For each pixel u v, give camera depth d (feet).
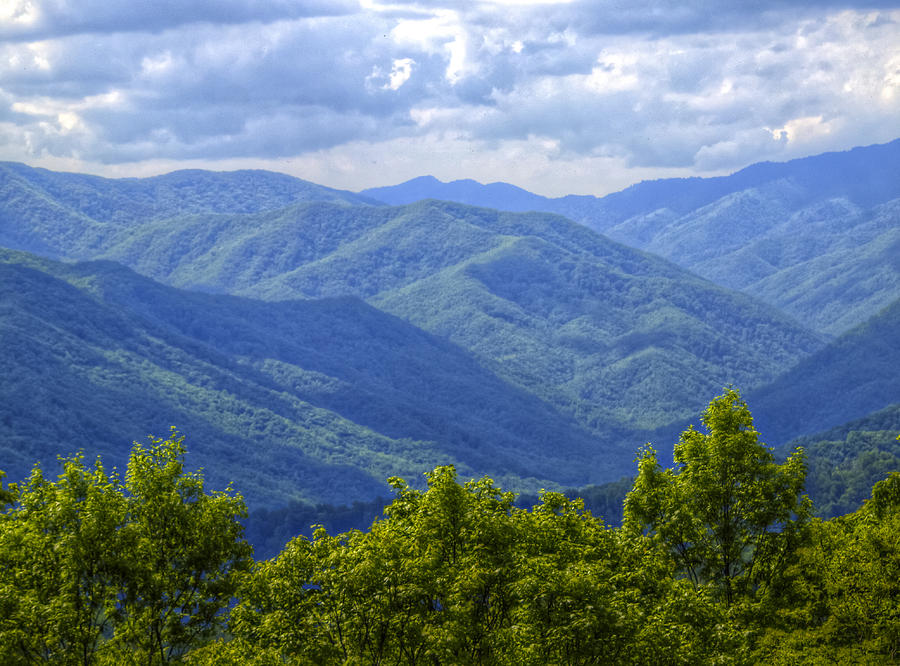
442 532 99.66
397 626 91.35
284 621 94.38
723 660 94.58
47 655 98.99
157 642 108.17
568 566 97.09
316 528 104.53
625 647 89.92
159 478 111.65
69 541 98.48
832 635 128.36
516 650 89.86
